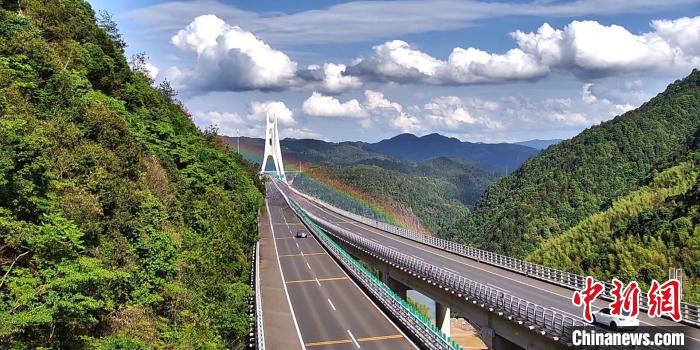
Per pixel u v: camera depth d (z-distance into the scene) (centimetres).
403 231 8994
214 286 3353
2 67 3102
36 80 3447
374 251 6506
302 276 5909
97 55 5219
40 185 2442
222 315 3166
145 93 6378
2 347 1738
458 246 6781
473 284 3950
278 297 4925
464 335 8331
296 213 13338
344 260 6444
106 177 3045
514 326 3512
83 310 2009
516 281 4831
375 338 3697
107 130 3631
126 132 3884
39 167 2438
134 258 2805
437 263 5962
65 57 4584
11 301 1839
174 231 3653
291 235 9525
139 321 2470
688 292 5825
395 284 6188
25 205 2219
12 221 2053
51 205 2339
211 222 4334
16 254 2089
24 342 1892
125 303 2539
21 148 2386
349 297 4922
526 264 5203
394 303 4241
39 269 2033
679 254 6644
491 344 3816
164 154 5088
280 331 3872
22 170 2308
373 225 10744
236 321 3303
